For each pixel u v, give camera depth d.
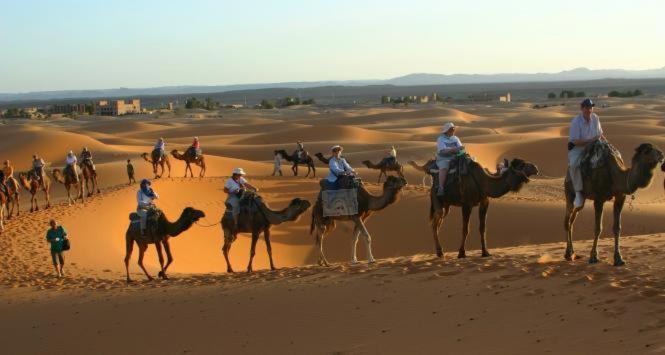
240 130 113.12
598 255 14.58
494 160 65.75
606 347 8.82
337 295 13.48
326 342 11.10
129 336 13.03
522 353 9.22
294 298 13.79
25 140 76.94
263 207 18.83
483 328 10.44
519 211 30.72
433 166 16.41
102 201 32.59
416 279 13.66
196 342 12.12
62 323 14.56
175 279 18.69
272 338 11.70
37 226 27.59
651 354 8.23
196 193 35.56
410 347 10.27
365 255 26.83
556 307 10.71
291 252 27.25
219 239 28.16
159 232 18.94
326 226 18.70
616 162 13.02
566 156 66.81
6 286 19.33
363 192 18.08
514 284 12.23
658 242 16.30
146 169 51.16
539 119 117.31
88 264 22.39
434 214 16.38
